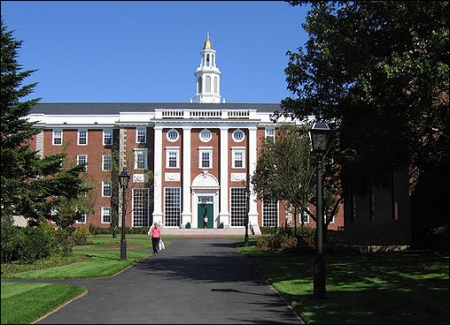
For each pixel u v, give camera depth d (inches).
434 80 600.7
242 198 2422.5
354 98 761.0
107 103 2800.2
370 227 1178.0
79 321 425.7
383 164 869.8
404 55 618.5
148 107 2746.1
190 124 2438.5
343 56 720.3
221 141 2433.6
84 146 2527.1
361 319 404.2
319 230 516.7
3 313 447.2
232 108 2733.8
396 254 962.1
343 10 725.3
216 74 3467.0
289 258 1002.7
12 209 957.2
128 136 2466.8
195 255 1143.0
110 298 544.4
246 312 459.2
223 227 2370.8
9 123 991.6
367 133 843.4
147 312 462.6
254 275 752.3
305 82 1004.6
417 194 1026.1
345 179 1149.7
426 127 687.7
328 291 553.3
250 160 2422.5
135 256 1070.4
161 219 2383.1
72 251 1144.8
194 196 2418.8
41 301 505.0
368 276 663.8
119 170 2309.3
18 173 990.4
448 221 955.3
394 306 456.1
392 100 665.6
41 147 2513.5
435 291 534.3
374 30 692.1
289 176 1251.8
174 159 2443.4
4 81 943.7
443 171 907.4
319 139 523.8
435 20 631.2
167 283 665.6
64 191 1089.4
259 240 1326.3
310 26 954.1
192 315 446.6
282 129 1334.9
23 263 857.5
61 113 2642.7
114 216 2235.5
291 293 547.8
